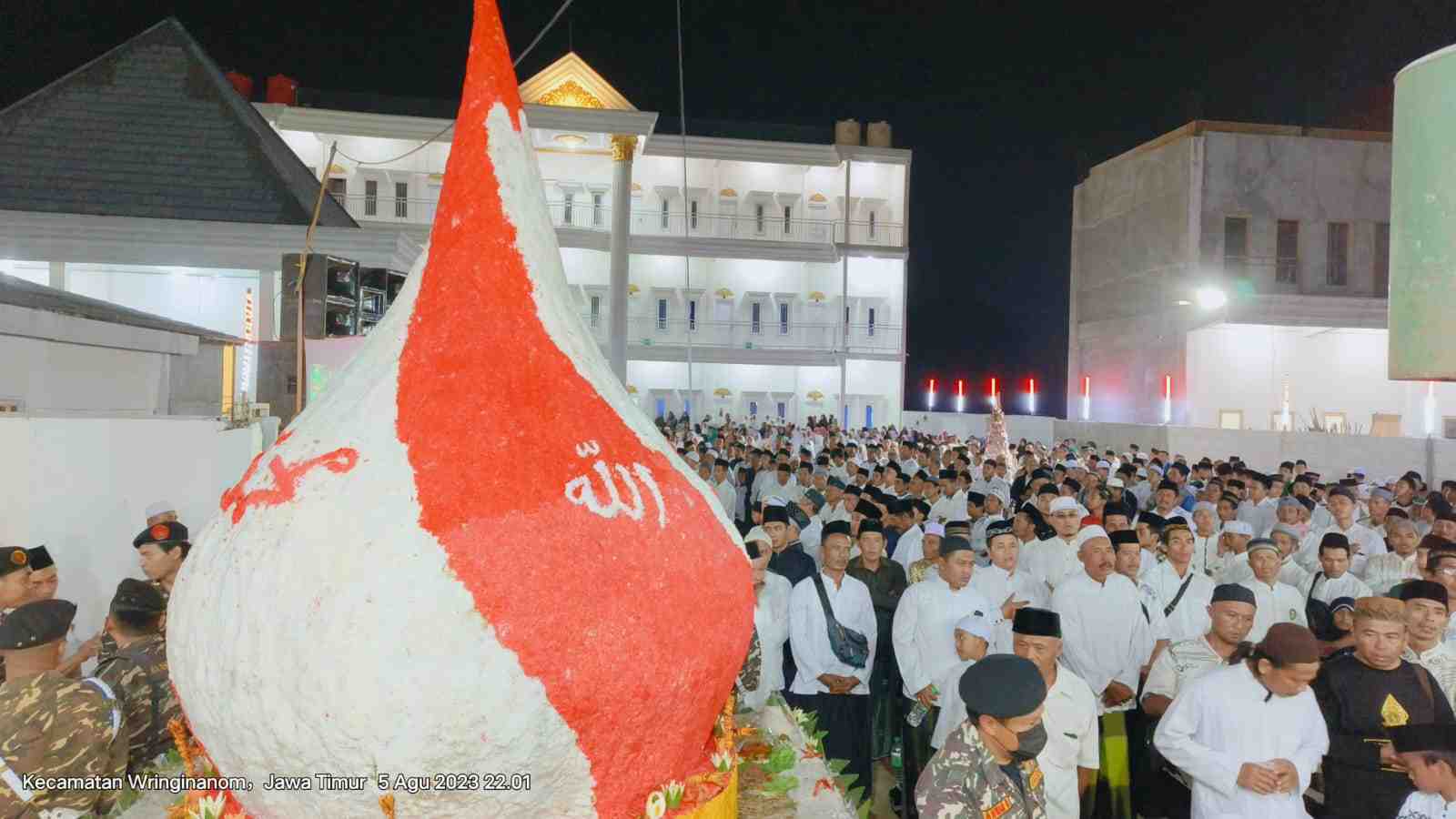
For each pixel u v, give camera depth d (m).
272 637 2.74
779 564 8.21
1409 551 8.41
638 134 32.00
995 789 3.45
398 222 35.81
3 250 19.22
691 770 3.41
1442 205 1.38
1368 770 4.85
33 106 21.06
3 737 3.81
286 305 10.20
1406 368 1.45
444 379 3.03
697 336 38.75
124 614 4.93
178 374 14.21
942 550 6.68
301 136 35.78
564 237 37.09
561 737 2.81
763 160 38.44
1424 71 1.41
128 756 4.43
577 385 3.26
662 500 3.20
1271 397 30.75
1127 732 6.80
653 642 2.93
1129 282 34.47
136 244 19.45
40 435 6.78
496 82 3.48
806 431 32.28
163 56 22.03
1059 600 6.65
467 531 2.77
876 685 8.02
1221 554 10.08
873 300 39.44
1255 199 31.28
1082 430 30.66
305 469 2.95
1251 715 4.62
